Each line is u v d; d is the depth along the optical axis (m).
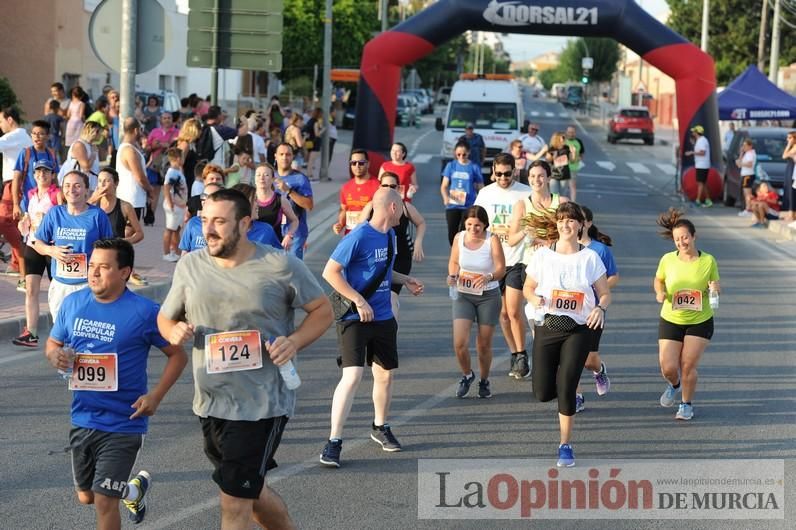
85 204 9.45
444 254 18.80
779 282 16.94
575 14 29.31
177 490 7.12
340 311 7.85
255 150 19.94
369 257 7.87
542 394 8.05
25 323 11.70
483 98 34.69
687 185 29.36
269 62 16.73
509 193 10.84
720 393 10.12
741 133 28.45
